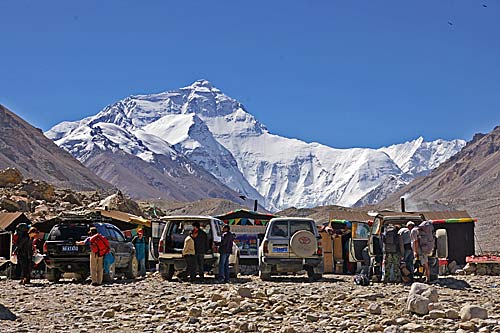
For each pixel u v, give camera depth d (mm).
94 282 23578
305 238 25312
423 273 24453
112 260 24609
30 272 24391
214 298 17234
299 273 29891
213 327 13234
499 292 20594
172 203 166125
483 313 13898
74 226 24797
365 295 17766
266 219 38312
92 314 15266
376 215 25453
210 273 27891
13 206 52812
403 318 13977
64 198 67312
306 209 146875
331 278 27125
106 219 26500
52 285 23594
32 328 13391
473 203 135750
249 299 16984
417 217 24750
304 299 17531
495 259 31172
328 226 32781
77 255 24250
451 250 35719
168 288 21625
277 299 16953
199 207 158500
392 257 23859
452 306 15773
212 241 25812
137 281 25359
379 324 13500
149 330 13281
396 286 22359
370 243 24734
